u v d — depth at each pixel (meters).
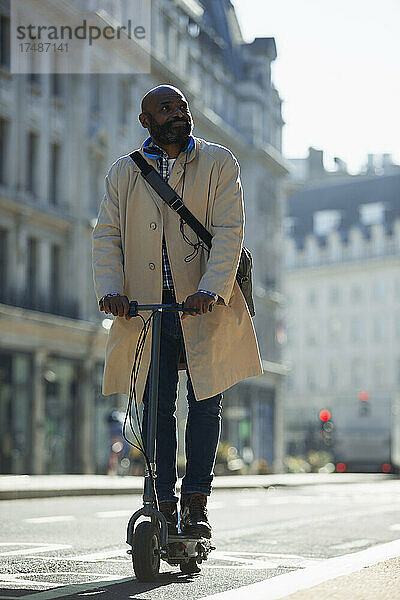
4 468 49.94
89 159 58.88
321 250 151.25
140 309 7.44
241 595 6.35
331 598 6.19
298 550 10.38
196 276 7.71
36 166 54.94
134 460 50.28
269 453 87.44
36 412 52.00
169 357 7.77
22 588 7.05
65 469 54.84
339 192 153.00
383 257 145.00
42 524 14.28
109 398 58.59
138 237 7.74
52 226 55.84
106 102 60.62
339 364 148.62
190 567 7.87
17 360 50.94
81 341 55.97
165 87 7.71
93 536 12.12
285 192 96.44
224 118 83.81
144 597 6.59
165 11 69.81
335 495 30.61
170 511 7.61
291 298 153.25
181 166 7.69
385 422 81.62
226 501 23.61
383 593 6.46
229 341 7.72
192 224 7.68
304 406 150.62
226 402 77.94
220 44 82.25
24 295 52.88
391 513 17.78
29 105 53.88
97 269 7.75
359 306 147.12
